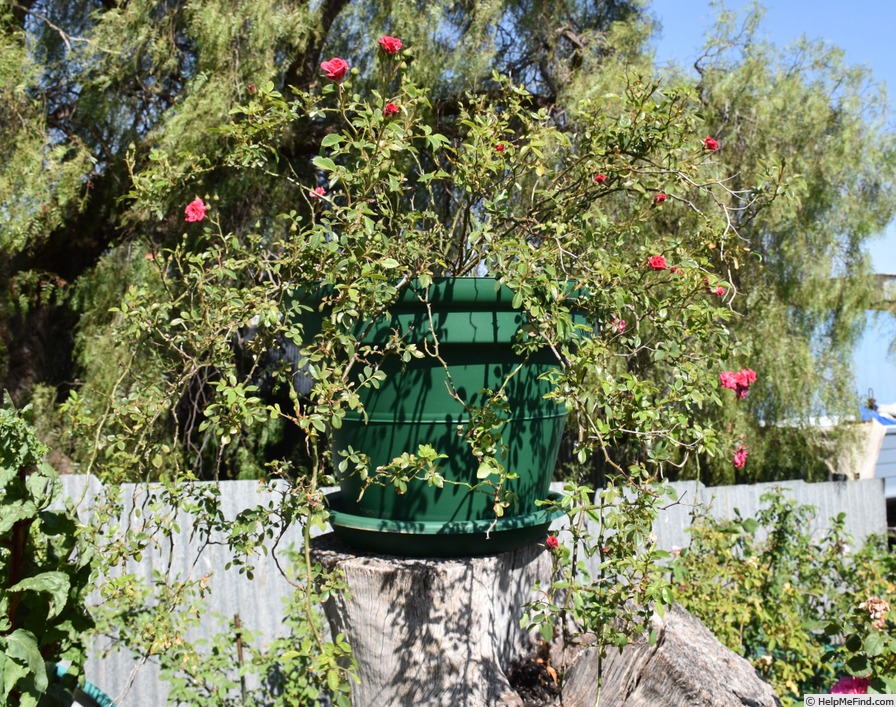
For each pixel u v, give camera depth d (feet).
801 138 20.86
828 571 14.47
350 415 6.50
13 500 5.64
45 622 5.91
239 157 7.02
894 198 21.83
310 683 9.59
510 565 7.29
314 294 6.43
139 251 17.95
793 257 21.30
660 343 6.63
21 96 16.98
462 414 6.23
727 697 6.14
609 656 6.70
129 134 18.65
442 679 6.49
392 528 6.35
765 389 21.29
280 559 14.33
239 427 5.94
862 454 23.40
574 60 21.30
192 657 9.84
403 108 6.24
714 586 12.01
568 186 7.71
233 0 17.70
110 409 7.25
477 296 5.98
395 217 7.08
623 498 5.58
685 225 16.30
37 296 19.44
